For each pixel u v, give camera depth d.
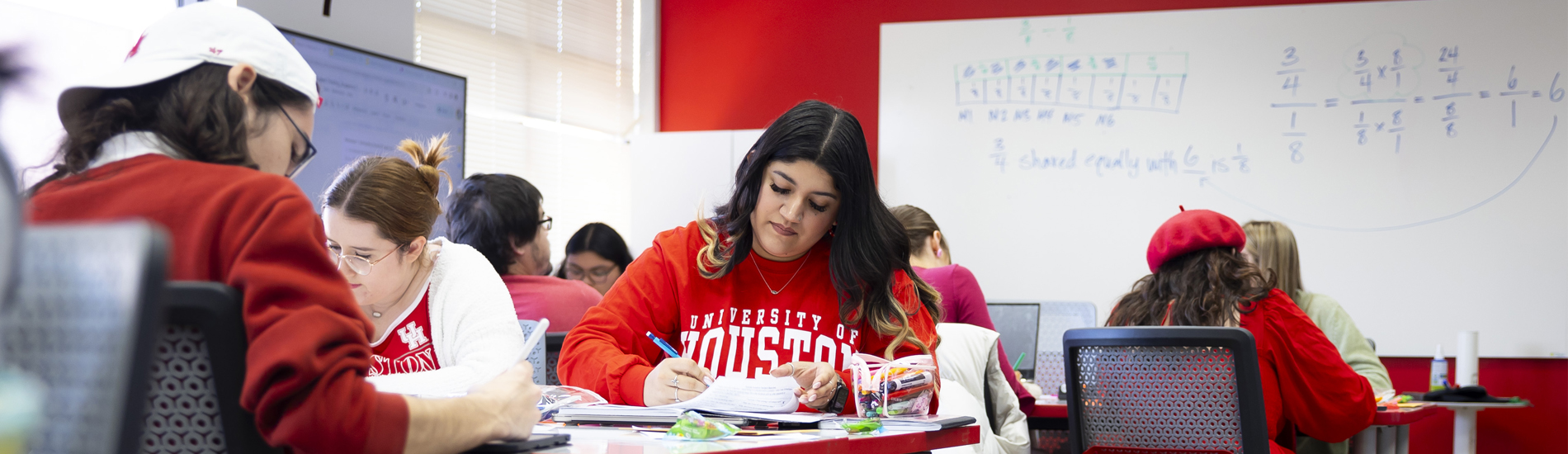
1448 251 3.95
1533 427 3.90
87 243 0.52
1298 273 2.95
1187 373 1.64
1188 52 4.16
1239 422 1.59
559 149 4.31
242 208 0.74
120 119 0.78
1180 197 4.14
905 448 1.16
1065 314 3.10
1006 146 4.30
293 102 0.88
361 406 0.74
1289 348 1.87
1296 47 4.09
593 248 2.97
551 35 4.28
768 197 1.51
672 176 4.33
